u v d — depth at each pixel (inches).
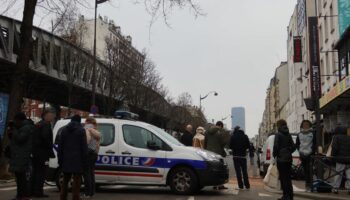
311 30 1583.4
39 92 1696.6
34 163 474.9
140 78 1822.1
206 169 516.1
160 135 536.4
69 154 402.3
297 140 560.7
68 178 409.4
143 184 525.3
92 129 464.4
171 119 2721.5
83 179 515.8
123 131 540.1
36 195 475.8
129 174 527.8
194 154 522.0
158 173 522.6
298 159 771.4
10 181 641.6
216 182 521.0
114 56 1724.9
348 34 1019.9
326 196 489.7
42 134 474.0
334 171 526.0
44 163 479.8
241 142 602.9
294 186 668.1
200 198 488.4
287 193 460.8
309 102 728.3
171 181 520.7
